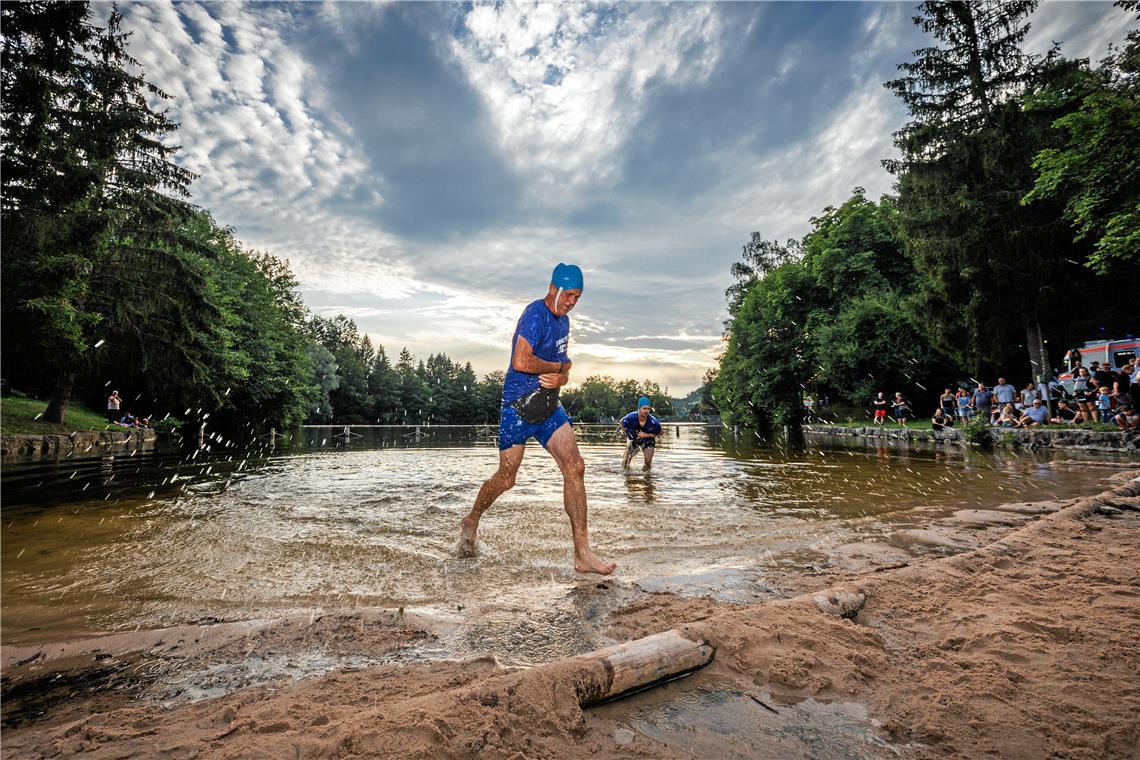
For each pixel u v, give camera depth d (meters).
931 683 1.61
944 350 21.03
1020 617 2.06
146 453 13.45
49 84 13.34
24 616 2.32
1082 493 5.73
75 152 15.84
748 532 4.07
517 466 3.30
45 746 1.28
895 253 29.52
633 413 9.08
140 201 18.95
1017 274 16.81
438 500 5.64
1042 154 14.26
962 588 2.46
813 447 15.47
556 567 3.10
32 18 12.94
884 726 1.41
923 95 19.06
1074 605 2.19
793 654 1.77
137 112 17.59
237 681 1.69
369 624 2.17
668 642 1.75
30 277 15.17
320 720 1.37
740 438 22.95
